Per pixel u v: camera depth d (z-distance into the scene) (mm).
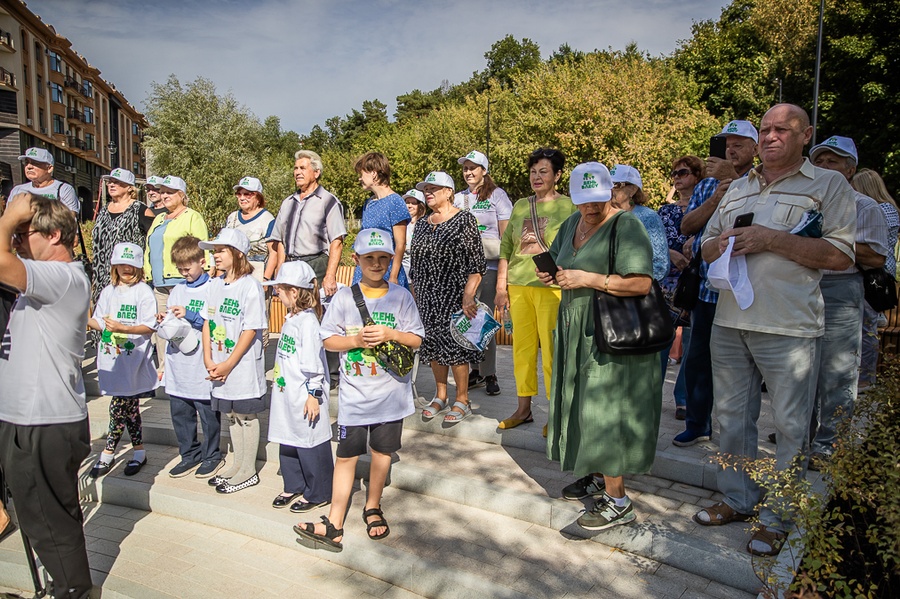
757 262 3301
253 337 4629
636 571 3445
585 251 3691
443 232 5090
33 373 3340
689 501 3939
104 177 6965
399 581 3645
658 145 26062
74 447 3467
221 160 32812
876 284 3986
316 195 5926
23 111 42938
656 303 3561
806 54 25703
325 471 4379
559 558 3611
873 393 3445
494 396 5945
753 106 29234
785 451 3326
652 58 35781
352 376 3902
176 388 4969
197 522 4570
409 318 4047
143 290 5227
